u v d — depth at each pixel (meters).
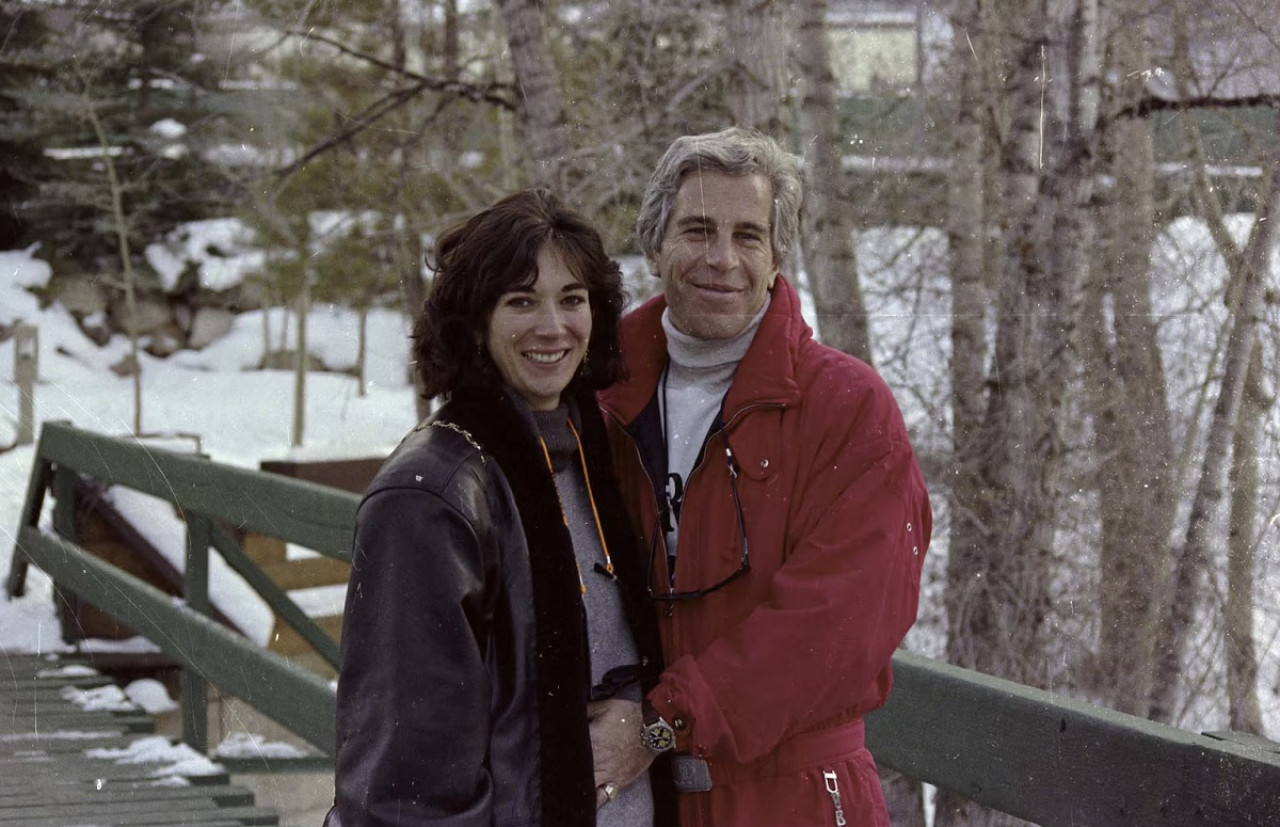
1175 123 4.53
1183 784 1.55
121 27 7.96
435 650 1.39
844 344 4.59
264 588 4.09
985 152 4.87
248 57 6.08
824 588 1.59
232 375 9.52
